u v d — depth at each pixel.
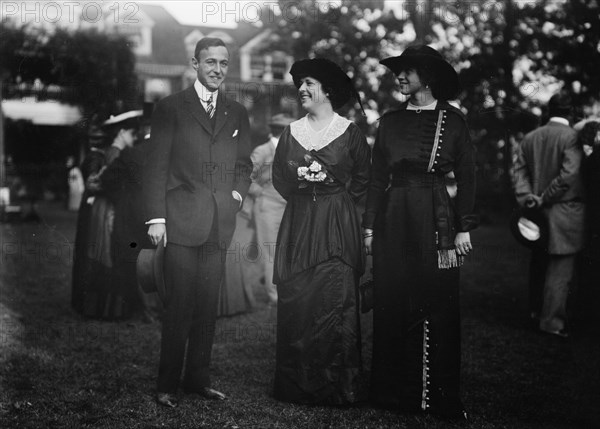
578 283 5.42
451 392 3.69
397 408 3.78
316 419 3.62
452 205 3.81
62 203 19.03
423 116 3.79
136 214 6.10
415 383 3.74
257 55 14.36
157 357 4.92
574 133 5.64
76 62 11.57
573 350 4.94
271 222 6.80
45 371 4.46
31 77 11.44
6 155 13.92
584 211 5.49
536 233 5.64
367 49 9.79
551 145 5.71
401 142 3.79
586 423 3.58
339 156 3.90
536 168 5.81
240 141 4.15
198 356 4.04
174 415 3.69
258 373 4.54
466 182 3.77
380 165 3.92
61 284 7.97
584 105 7.41
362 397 3.90
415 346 3.75
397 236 3.79
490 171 8.91
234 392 4.12
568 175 5.51
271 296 6.92
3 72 11.28
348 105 9.46
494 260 10.15
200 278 3.98
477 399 3.99
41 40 11.44
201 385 4.03
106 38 12.26
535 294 5.97
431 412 3.70
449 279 3.75
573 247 5.47
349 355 3.87
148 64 24.98
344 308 3.87
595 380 4.19
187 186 3.94
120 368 4.60
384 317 3.83
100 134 6.61
